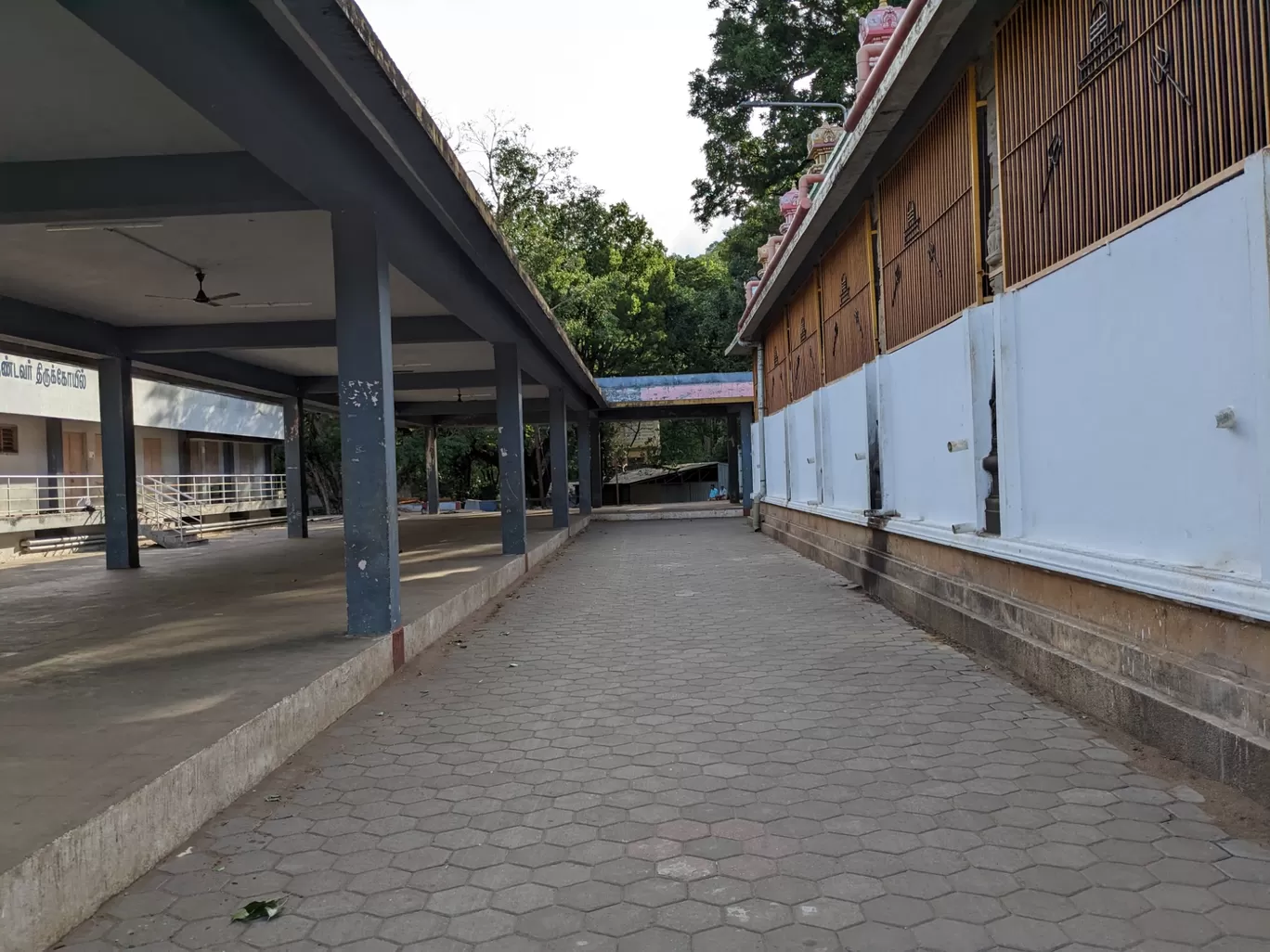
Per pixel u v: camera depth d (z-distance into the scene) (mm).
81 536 17719
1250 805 3035
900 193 7539
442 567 10062
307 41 3750
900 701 4664
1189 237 3551
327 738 4461
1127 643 4020
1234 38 3285
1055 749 3783
